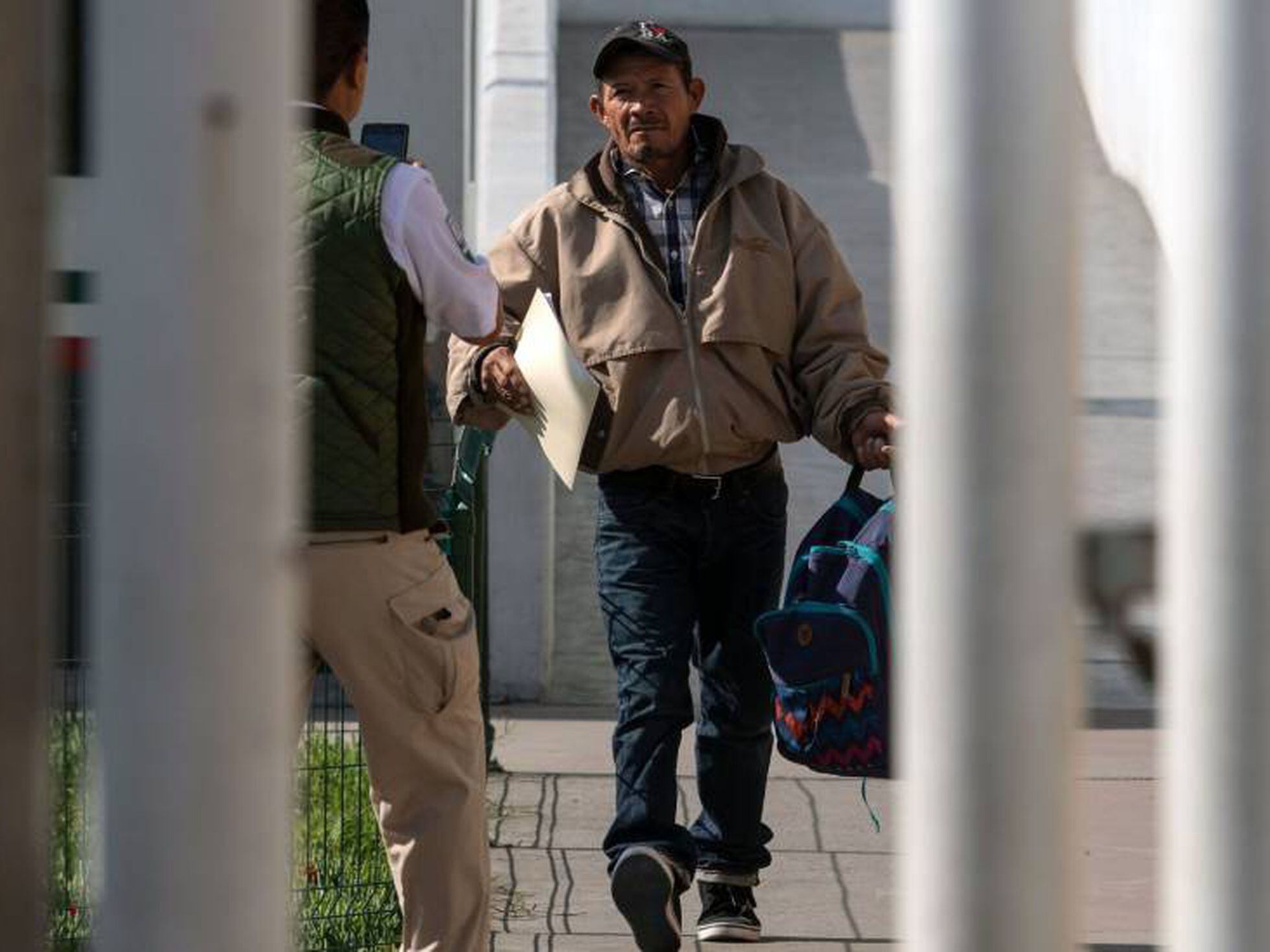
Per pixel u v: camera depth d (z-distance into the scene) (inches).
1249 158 185.6
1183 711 189.5
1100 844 818.8
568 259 658.8
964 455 183.9
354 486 489.7
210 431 182.7
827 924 711.7
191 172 180.7
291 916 641.0
